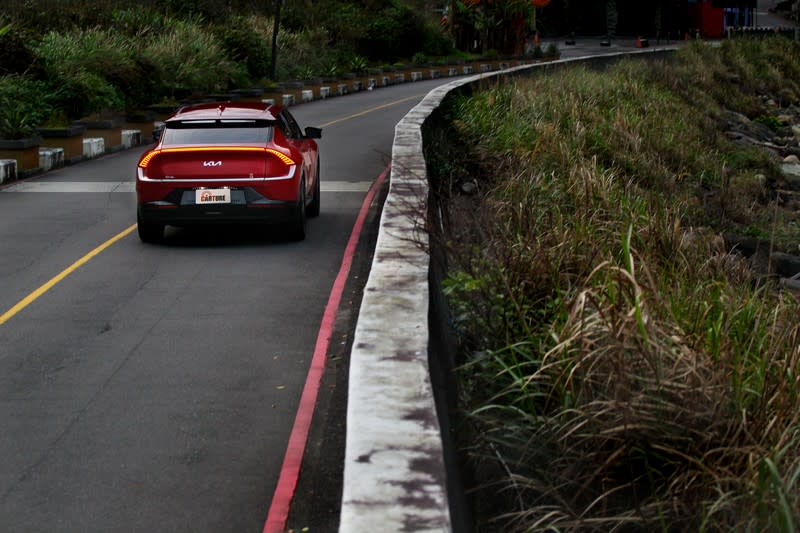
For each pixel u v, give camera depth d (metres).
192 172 12.21
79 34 30.06
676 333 5.88
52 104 24.52
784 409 5.21
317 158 14.85
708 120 37.72
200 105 13.69
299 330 8.97
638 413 4.85
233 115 12.68
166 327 9.05
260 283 10.68
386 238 7.02
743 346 6.31
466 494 4.49
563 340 5.66
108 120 24.44
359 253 12.18
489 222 8.62
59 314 9.47
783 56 60.88
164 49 32.75
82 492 5.70
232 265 11.54
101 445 6.39
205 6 42.81
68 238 13.06
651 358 5.10
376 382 3.91
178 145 12.30
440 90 21.34
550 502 5.01
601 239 9.85
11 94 21.91
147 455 6.23
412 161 11.08
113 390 7.41
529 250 8.17
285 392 7.36
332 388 7.45
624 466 4.96
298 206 12.61
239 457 6.19
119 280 10.80
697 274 9.45
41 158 19.69
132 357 8.19
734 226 20.22
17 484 5.81
